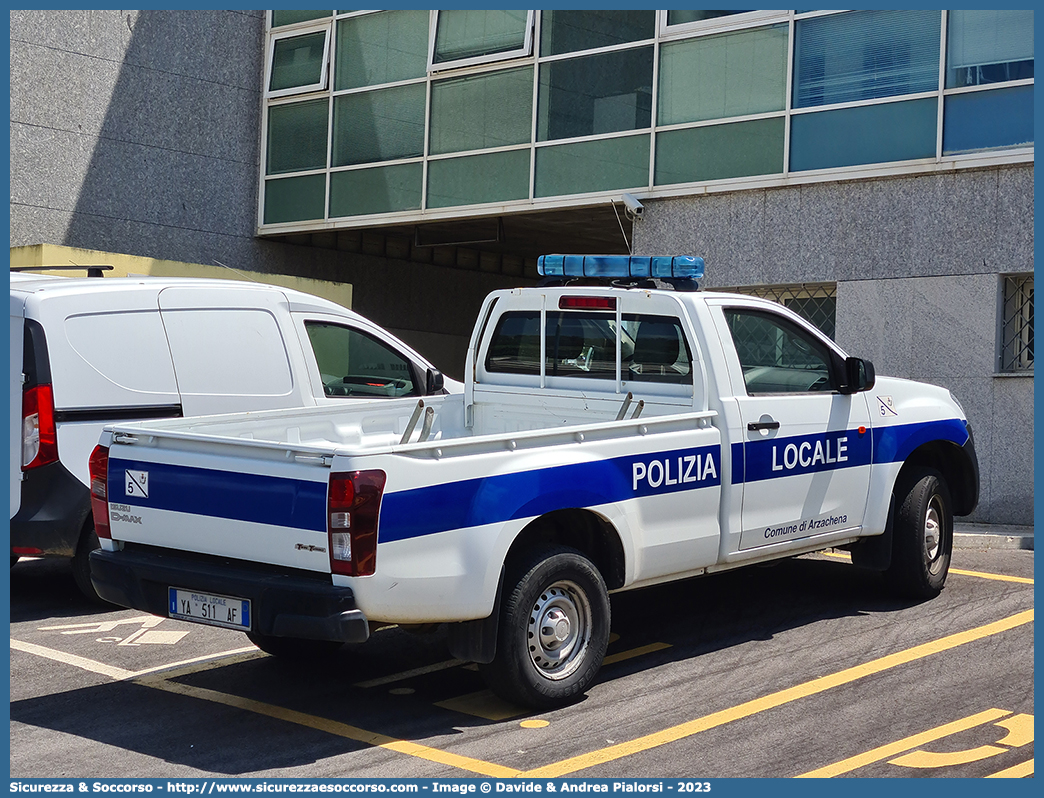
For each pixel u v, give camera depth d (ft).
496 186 51.11
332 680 20.80
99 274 33.09
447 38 52.85
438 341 69.26
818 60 41.57
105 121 56.34
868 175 40.01
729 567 22.11
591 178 47.78
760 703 18.94
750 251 43.09
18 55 53.62
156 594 18.75
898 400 25.57
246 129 61.00
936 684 19.81
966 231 38.01
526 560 18.47
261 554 17.52
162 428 20.04
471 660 18.11
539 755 16.83
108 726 18.35
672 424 20.79
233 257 60.70
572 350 24.04
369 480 16.71
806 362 23.67
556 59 49.06
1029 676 20.20
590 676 19.26
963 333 37.99
